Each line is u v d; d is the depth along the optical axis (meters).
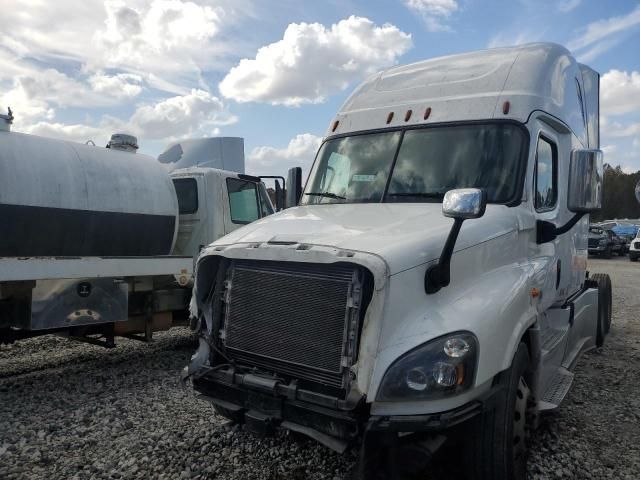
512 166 4.23
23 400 5.44
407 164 4.52
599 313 7.53
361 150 4.82
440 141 4.50
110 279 6.07
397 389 2.86
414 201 4.29
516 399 3.50
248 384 3.37
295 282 3.27
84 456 4.15
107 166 6.53
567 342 5.38
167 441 4.38
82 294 5.84
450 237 3.09
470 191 3.02
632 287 14.98
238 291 3.53
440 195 4.24
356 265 3.06
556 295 4.92
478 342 3.01
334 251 3.09
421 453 2.95
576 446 4.31
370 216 3.85
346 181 4.75
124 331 6.69
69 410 5.14
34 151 5.95
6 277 5.22
